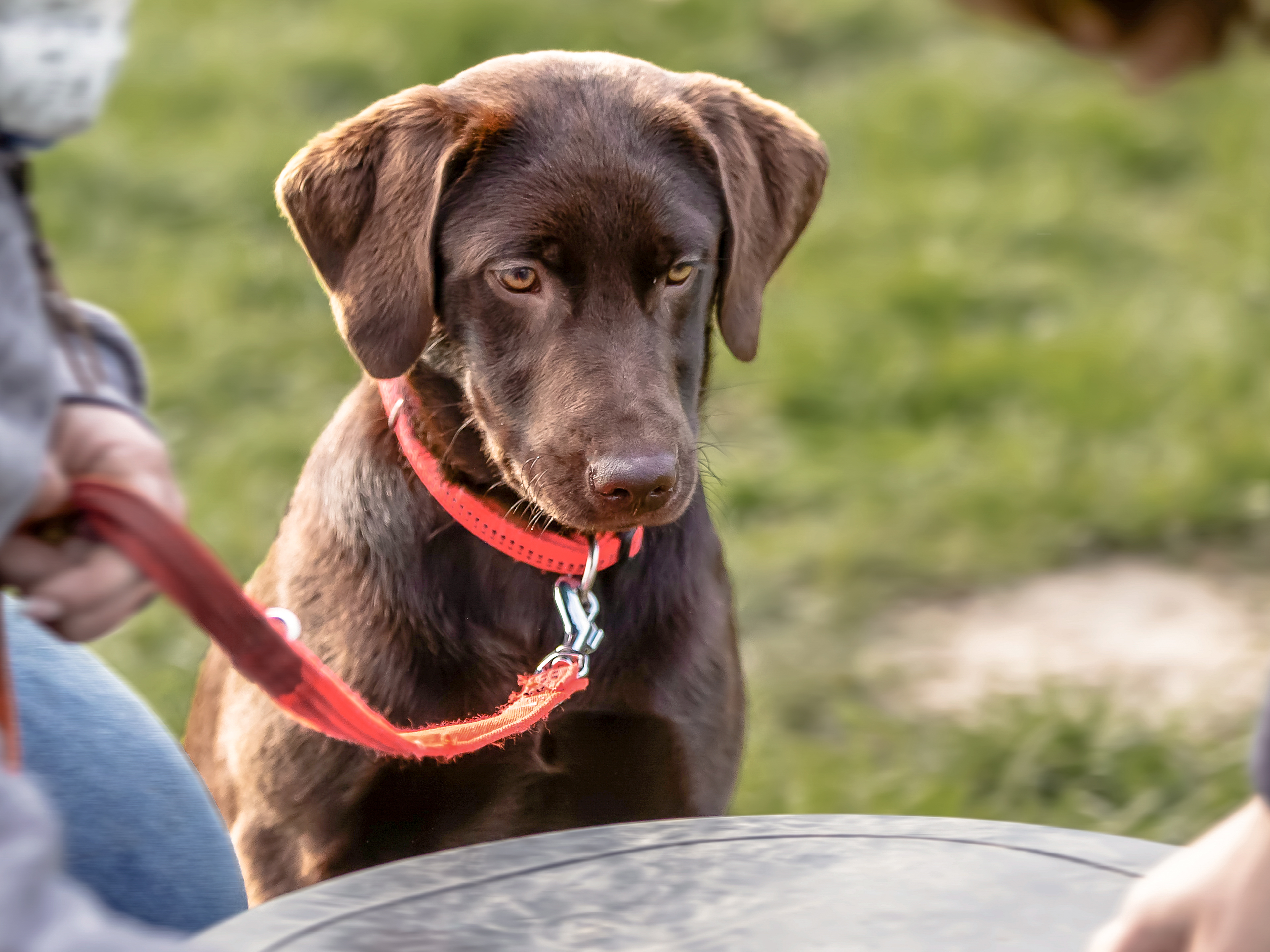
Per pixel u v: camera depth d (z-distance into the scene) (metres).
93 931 1.11
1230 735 4.96
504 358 3.27
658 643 3.35
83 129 1.60
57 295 1.65
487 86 3.40
